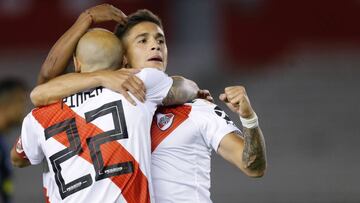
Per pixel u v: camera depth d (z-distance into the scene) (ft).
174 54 197.47
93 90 50.34
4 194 83.41
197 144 51.88
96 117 49.32
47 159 50.49
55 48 51.88
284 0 208.13
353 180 147.54
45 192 52.19
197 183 51.70
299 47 206.39
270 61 206.18
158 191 51.06
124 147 48.65
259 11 207.92
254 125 48.52
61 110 50.19
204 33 202.69
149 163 49.26
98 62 50.67
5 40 213.46
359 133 162.81
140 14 54.49
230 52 205.77
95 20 52.70
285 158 153.79
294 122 167.94
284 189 144.66
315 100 176.55
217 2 205.26
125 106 49.29
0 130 84.28
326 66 190.80
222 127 51.06
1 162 83.10
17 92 84.33
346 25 207.51
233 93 47.98
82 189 48.55
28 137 51.70
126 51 53.72
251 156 48.91
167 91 51.01
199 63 192.95
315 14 207.92
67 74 50.93
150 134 51.21
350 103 174.91
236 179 145.79
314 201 142.41
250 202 141.59
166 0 205.05
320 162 152.56
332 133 163.02
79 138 49.24
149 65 53.16
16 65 197.88
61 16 214.48
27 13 214.69
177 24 203.31
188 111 51.88
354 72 187.01
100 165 48.42
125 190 48.19
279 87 182.09
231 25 206.59
